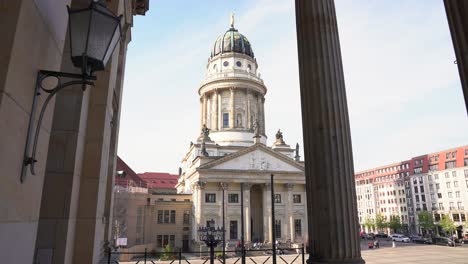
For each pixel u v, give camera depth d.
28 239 3.82
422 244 67.31
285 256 40.25
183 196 69.06
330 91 6.33
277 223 63.88
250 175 63.31
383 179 121.69
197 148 70.69
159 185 102.38
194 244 58.47
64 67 7.80
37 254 6.65
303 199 66.56
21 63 3.38
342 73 6.61
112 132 13.59
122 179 56.84
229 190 63.06
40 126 3.85
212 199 62.06
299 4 7.14
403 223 110.12
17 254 3.48
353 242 5.73
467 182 89.25
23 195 3.62
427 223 93.81
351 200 5.93
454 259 36.03
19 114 3.41
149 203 65.62
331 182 5.92
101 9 3.83
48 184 7.00
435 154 101.19
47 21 4.12
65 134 7.35
